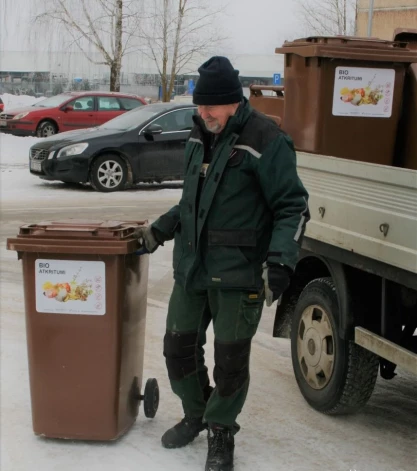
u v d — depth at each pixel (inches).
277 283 124.0
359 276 154.9
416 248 126.1
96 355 142.3
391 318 148.8
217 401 137.6
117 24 1020.5
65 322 141.6
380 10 546.0
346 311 152.9
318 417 168.2
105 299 139.9
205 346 215.3
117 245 136.6
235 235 131.6
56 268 139.8
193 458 145.1
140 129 530.9
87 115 897.5
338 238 149.9
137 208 462.6
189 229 134.6
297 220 127.6
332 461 147.3
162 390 180.5
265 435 158.1
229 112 129.4
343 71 169.3
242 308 133.8
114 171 527.2
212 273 132.9
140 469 140.3
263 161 128.0
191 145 137.7
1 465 141.3
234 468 142.3
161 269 317.7
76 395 144.3
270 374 195.8
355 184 143.7
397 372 204.2
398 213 130.9
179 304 141.2
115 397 144.2
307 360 171.0
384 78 172.6
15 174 613.0
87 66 1086.4
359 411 173.9
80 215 430.3
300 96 176.2
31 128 879.7
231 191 130.6
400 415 173.2
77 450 147.3
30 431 155.6
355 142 173.6
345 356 156.8
